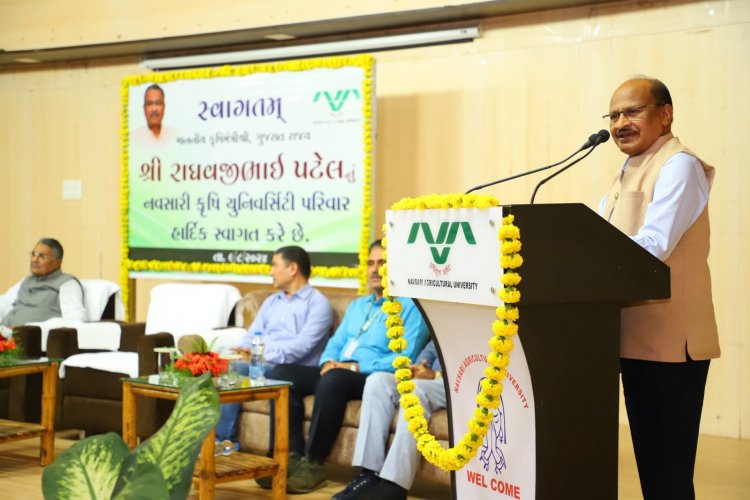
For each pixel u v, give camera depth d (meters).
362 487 4.05
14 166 8.68
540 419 2.21
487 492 2.44
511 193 6.45
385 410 4.14
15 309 6.63
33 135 8.59
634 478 4.70
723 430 5.76
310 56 7.12
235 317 5.92
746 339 5.66
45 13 8.15
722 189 5.71
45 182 8.56
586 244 2.19
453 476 2.57
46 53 8.08
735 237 5.67
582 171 6.18
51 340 5.72
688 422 2.71
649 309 2.70
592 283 2.19
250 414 4.84
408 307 4.55
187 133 7.13
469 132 6.61
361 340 4.66
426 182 6.79
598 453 2.27
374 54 6.97
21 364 5.02
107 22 7.87
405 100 6.86
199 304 6.02
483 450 2.45
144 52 7.91
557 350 2.21
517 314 2.12
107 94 8.26
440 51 6.71
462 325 2.46
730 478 4.71
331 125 6.56
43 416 5.11
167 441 1.22
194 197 7.11
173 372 4.23
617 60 6.04
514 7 6.23
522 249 2.12
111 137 8.26
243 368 4.88
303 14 7.03
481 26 6.54
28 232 8.65
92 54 8.06
